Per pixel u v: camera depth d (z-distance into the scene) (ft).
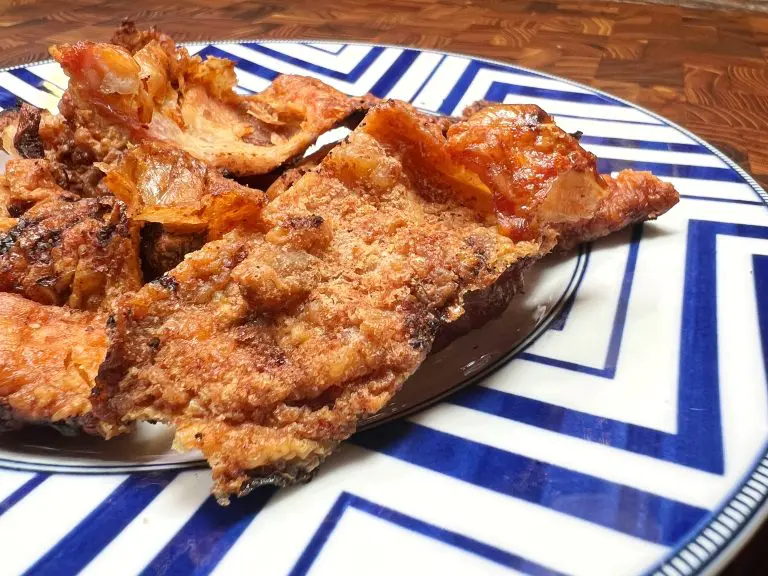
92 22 1.12
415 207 0.48
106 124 0.56
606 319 0.48
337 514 0.35
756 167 0.72
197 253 0.41
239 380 0.37
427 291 0.42
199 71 0.63
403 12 1.21
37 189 0.55
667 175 0.64
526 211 0.48
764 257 0.53
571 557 0.32
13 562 0.33
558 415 0.40
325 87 0.69
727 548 0.32
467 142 0.48
